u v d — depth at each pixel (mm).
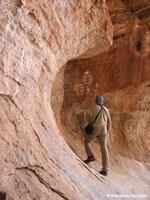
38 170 3463
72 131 8531
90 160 6309
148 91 10406
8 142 3270
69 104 9203
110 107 10109
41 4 4516
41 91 5125
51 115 5547
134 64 9914
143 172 8672
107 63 9711
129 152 9938
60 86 8984
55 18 5102
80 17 6031
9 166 3051
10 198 2789
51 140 4445
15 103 3850
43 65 5047
